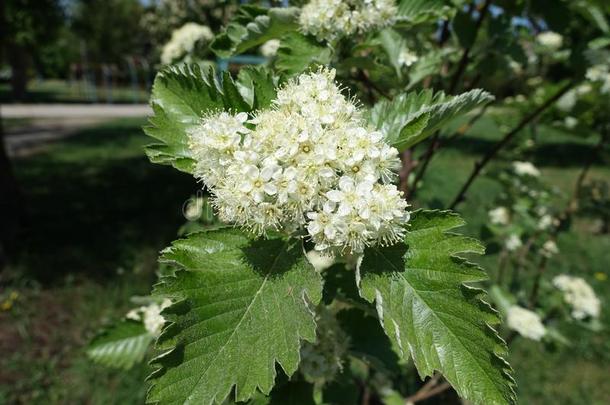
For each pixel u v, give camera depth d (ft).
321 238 4.89
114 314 20.72
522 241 15.58
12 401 16.14
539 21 11.23
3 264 24.86
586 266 25.05
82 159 49.90
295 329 4.81
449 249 4.86
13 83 121.08
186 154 5.66
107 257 25.85
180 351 4.68
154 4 41.96
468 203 31.53
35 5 37.99
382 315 4.74
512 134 10.04
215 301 4.90
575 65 9.89
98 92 168.96
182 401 4.58
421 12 7.43
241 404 6.40
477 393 4.44
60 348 18.66
